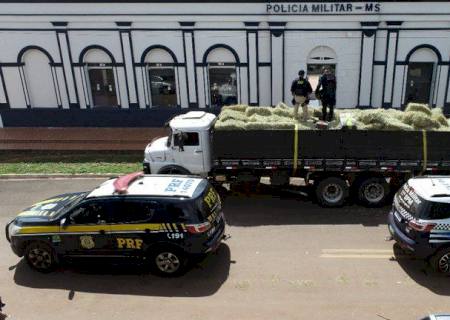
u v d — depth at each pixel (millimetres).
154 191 9000
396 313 7699
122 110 20609
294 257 9648
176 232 8680
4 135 20047
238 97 19938
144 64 19734
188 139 12289
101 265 9578
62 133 20219
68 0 18828
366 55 18547
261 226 11227
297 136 11703
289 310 7844
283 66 19109
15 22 19422
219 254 9883
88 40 19547
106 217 8852
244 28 18719
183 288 8641
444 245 8602
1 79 20531
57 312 7996
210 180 12711
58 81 20359
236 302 8133
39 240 9070
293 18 18250
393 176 12086
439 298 8117
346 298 8156
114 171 15711
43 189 14406
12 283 8969
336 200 12180
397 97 19172
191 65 19547
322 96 12906
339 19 18109
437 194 8648
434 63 18609
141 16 18906
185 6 18594
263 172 12422
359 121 12281
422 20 17828
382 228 10945
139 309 8016
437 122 12070
